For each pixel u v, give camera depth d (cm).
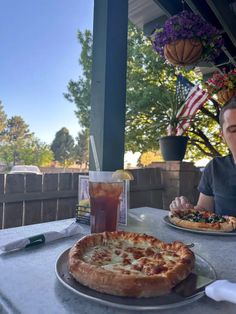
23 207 220
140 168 311
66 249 81
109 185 101
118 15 165
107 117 158
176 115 352
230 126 148
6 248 80
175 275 57
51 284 60
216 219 121
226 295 50
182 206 144
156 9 273
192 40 217
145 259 69
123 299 52
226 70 379
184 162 326
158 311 50
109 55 159
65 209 246
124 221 122
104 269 59
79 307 51
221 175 167
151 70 545
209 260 79
